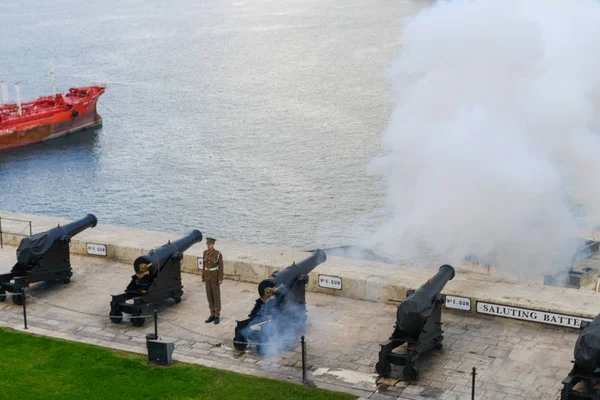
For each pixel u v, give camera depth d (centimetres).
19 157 15525
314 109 18838
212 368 2662
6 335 2966
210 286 3041
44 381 2578
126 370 2653
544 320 2900
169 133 17175
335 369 2645
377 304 3191
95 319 3128
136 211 12656
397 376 2578
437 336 2702
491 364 2636
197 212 12369
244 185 13400
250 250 3603
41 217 4288
